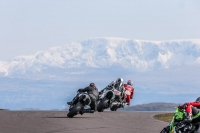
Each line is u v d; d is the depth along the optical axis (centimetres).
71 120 4112
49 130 3462
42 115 4497
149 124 3938
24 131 3384
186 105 2906
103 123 3947
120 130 3547
